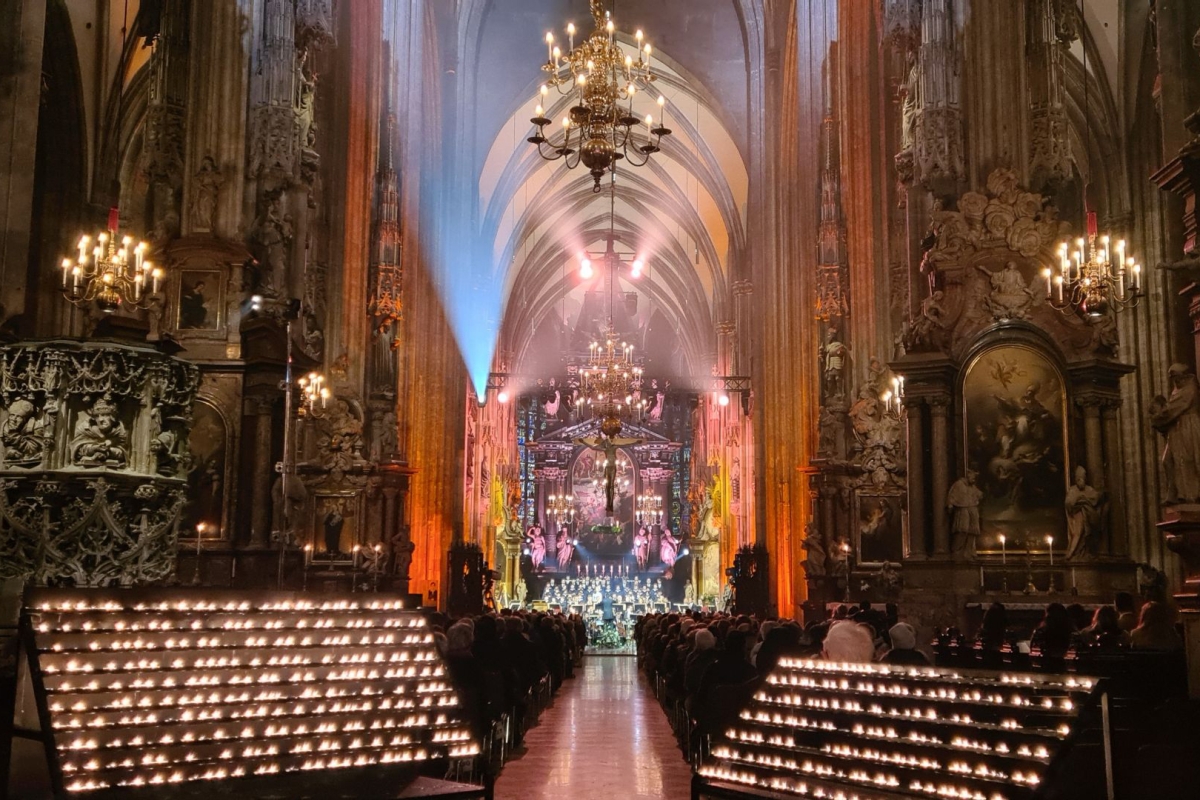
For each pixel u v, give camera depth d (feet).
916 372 55.16
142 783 25.21
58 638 25.99
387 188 86.79
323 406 76.79
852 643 31.04
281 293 54.65
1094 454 53.93
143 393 33.09
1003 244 55.72
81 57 79.97
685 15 145.69
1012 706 24.25
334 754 28.43
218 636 28.50
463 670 38.93
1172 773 21.22
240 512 50.96
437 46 120.78
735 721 30.25
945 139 57.16
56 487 31.32
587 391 155.22
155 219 53.62
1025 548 53.88
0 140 36.37
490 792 29.35
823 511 86.69
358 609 31.40
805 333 103.19
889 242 87.66
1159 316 83.20
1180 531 30.78
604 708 69.67
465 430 141.49
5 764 27.25
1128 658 29.45
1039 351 54.70
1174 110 35.12
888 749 26.40
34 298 78.13
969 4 58.18
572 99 156.35
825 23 97.66
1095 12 86.02
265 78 55.36
